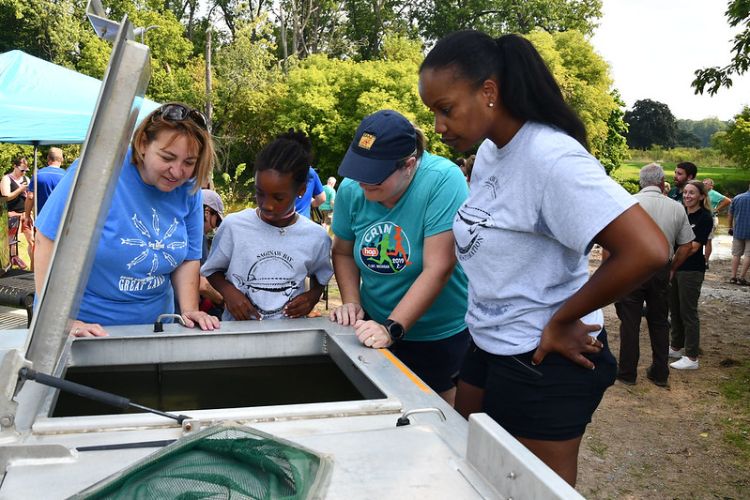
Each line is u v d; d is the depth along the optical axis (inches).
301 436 38.6
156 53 1048.2
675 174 255.9
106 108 43.3
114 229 67.9
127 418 40.8
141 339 59.7
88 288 70.3
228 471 32.5
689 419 169.0
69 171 64.4
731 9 235.3
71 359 58.1
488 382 60.5
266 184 76.5
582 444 153.0
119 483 31.0
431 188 73.2
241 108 928.9
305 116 924.6
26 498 31.8
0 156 617.0
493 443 33.1
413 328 83.4
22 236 343.6
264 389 62.9
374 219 77.3
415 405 45.0
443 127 54.8
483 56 52.4
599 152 1077.8
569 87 963.3
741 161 996.6
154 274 73.1
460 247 60.1
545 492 28.7
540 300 55.3
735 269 371.6
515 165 54.0
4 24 924.6
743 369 208.8
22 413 41.3
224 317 89.3
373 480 33.5
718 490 133.8
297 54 1199.6
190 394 60.8
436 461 35.9
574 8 1378.0
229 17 1298.0
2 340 54.5
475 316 60.6
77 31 935.7
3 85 205.6
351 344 60.0
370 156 67.4
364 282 83.3
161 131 63.7
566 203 50.0
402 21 1412.4
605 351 57.5
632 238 47.7
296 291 84.6
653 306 190.2
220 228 84.7
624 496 130.5
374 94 888.9
